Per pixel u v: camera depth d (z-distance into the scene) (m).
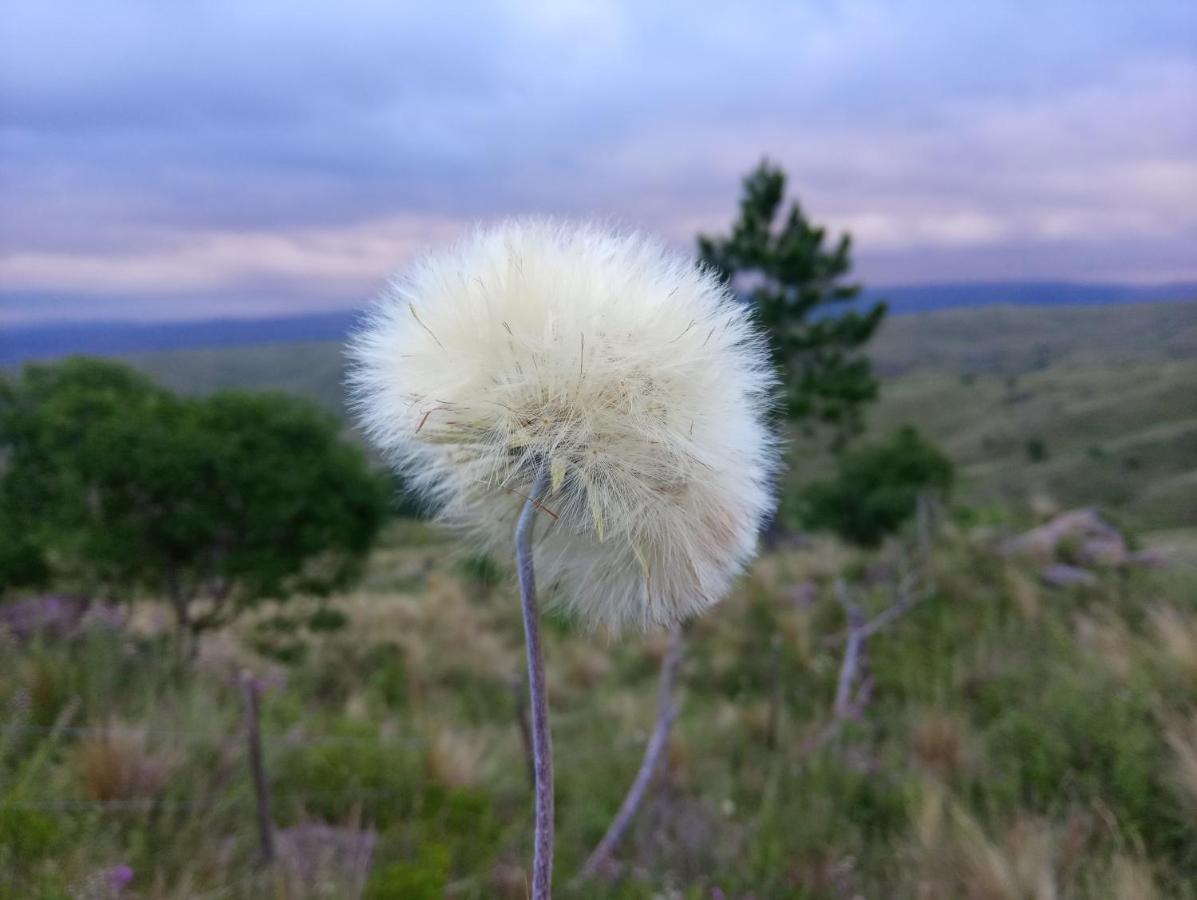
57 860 2.77
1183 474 63.97
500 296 1.20
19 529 7.91
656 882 3.58
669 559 1.27
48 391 9.34
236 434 7.55
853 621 7.12
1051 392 100.75
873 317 17.27
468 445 1.22
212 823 3.43
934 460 16.77
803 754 4.88
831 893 3.40
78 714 4.11
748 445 1.29
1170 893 3.00
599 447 1.16
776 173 17.17
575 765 5.30
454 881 3.40
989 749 4.36
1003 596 7.10
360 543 8.15
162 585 7.61
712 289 1.33
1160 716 3.86
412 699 6.83
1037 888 2.98
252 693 3.27
